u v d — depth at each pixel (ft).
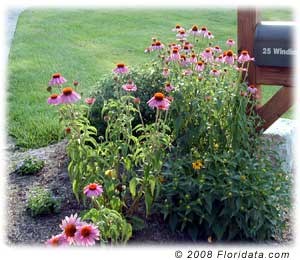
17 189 11.48
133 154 9.99
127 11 31.58
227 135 11.02
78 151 9.50
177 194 10.02
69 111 9.84
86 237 6.92
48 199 10.64
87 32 27.04
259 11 12.34
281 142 12.30
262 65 12.18
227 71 12.00
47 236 9.91
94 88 13.30
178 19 29.91
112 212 8.48
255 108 12.62
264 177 10.18
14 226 10.22
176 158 10.63
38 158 12.87
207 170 10.16
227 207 9.63
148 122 12.65
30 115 16.57
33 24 28.25
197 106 10.64
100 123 12.53
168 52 13.06
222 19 29.96
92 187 8.38
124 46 24.67
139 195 9.83
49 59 22.54
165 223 10.13
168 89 10.61
